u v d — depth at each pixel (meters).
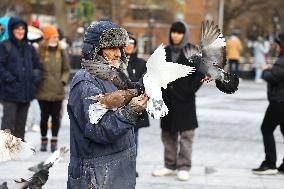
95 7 40.59
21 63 10.78
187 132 9.70
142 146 12.65
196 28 59.78
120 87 4.44
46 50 11.64
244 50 47.81
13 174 9.40
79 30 37.41
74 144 4.77
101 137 4.48
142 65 9.62
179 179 9.72
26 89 10.86
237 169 10.71
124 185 4.75
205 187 9.34
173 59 8.94
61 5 35.97
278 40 10.09
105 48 4.71
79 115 4.62
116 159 4.71
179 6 48.19
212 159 11.55
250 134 14.62
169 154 10.02
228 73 5.01
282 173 10.47
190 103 9.67
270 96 10.17
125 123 4.41
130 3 47.12
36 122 13.97
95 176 4.67
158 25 53.31
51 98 11.47
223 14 46.38
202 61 5.06
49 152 11.59
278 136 14.37
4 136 4.66
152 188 9.20
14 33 10.76
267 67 10.16
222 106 20.09
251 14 50.94
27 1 46.06
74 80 4.71
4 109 10.82
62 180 9.34
